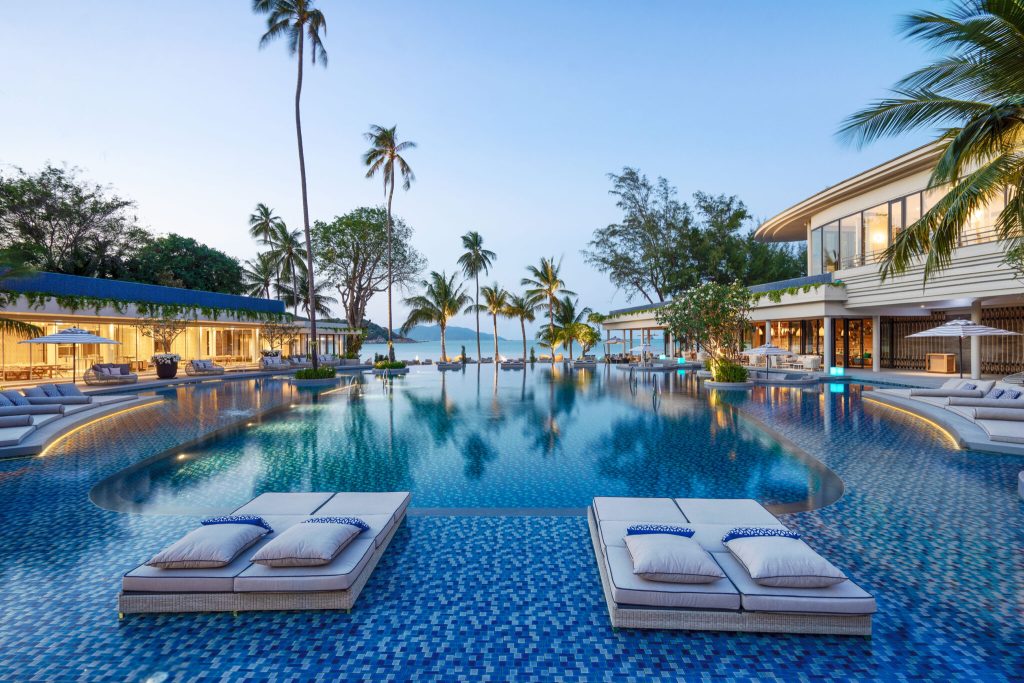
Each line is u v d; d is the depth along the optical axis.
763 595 3.09
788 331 28.72
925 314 23.08
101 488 6.42
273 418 11.93
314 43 20.61
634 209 39.19
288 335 30.91
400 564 4.23
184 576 3.38
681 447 8.74
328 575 3.40
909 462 7.45
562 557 4.38
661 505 4.74
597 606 3.56
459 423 11.20
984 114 6.02
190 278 35.69
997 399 10.42
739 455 8.12
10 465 7.58
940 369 21.55
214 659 2.95
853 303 21.02
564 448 8.73
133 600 3.37
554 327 37.09
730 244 38.44
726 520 4.37
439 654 3.02
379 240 39.00
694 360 31.02
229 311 27.67
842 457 7.82
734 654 2.97
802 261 41.94
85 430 10.34
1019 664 2.86
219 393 17.42
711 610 3.14
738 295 18.92
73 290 21.06
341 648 3.07
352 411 13.06
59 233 30.11
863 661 2.89
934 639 3.09
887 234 19.52
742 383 17.91
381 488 6.50
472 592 3.76
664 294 40.03
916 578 3.85
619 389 18.11
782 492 6.17
